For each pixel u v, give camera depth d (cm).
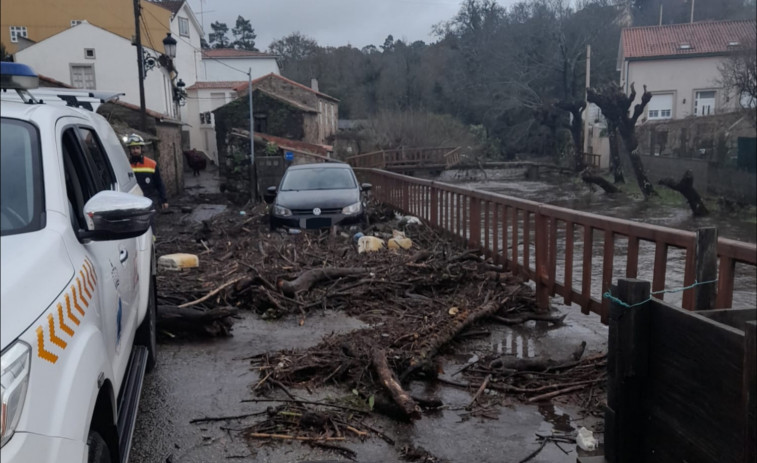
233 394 468
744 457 222
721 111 2658
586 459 311
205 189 3375
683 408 263
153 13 4497
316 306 696
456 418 428
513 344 580
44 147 289
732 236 1544
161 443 392
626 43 3981
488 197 840
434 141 5256
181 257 871
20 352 186
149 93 3584
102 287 290
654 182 2827
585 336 605
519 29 5347
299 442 394
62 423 199
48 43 3475
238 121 3928
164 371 516
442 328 569
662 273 470
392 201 1571
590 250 577
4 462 169
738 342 229
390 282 739
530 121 5138
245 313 690
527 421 423
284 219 1135
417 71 7038
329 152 3603
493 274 759
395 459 374
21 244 236
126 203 278
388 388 434
